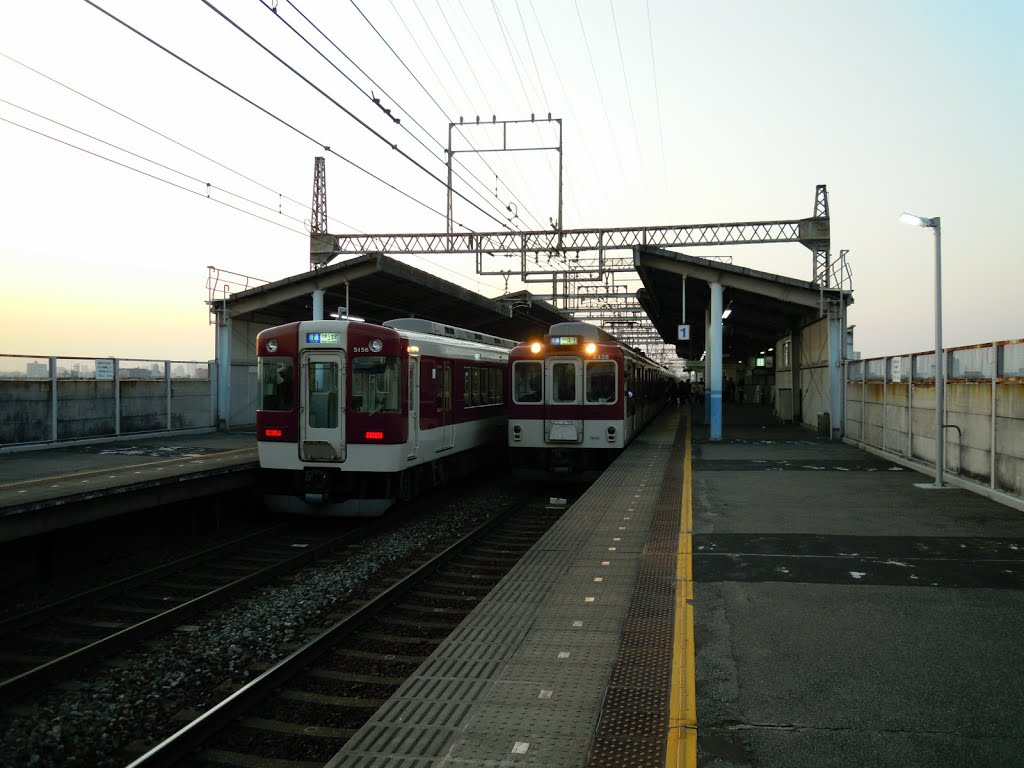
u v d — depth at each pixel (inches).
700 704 171.8
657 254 853.8
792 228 945.5
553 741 157.0
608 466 624.4
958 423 498.0
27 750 203.0
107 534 427.2
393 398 485.4
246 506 545.3
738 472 571.8
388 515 523.2
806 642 211.2
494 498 619.8
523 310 1256.2
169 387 836.6
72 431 700.7
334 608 331.0
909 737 155.2
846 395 811.4
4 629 297.3
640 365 869.8
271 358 500.4
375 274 847.7
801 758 146.7
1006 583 267.7
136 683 249.0
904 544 328.8
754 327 1302.9
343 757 152.1
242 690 224.1
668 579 278.7
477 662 203.2
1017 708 168.1
